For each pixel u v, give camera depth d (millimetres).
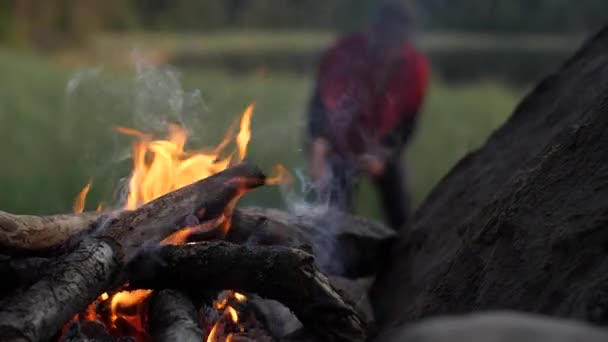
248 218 3057
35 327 2100
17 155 8555
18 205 6695
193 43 37938
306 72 26406
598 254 2057
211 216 2807
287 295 2562
